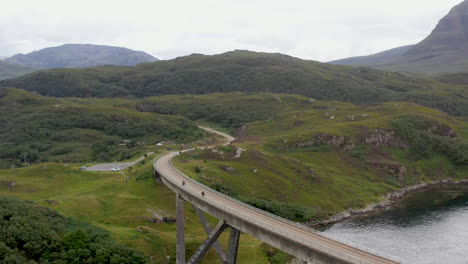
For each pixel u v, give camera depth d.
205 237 97.69
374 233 120.12
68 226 82.50
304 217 129.00
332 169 189.62
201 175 131.62
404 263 48.09
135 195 114.56
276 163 169.12
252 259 90.88
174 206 113.62
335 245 54.88
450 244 110.12
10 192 104.25
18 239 67.81
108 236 80.81
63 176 123.88
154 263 77.62
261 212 71.00
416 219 134.88
